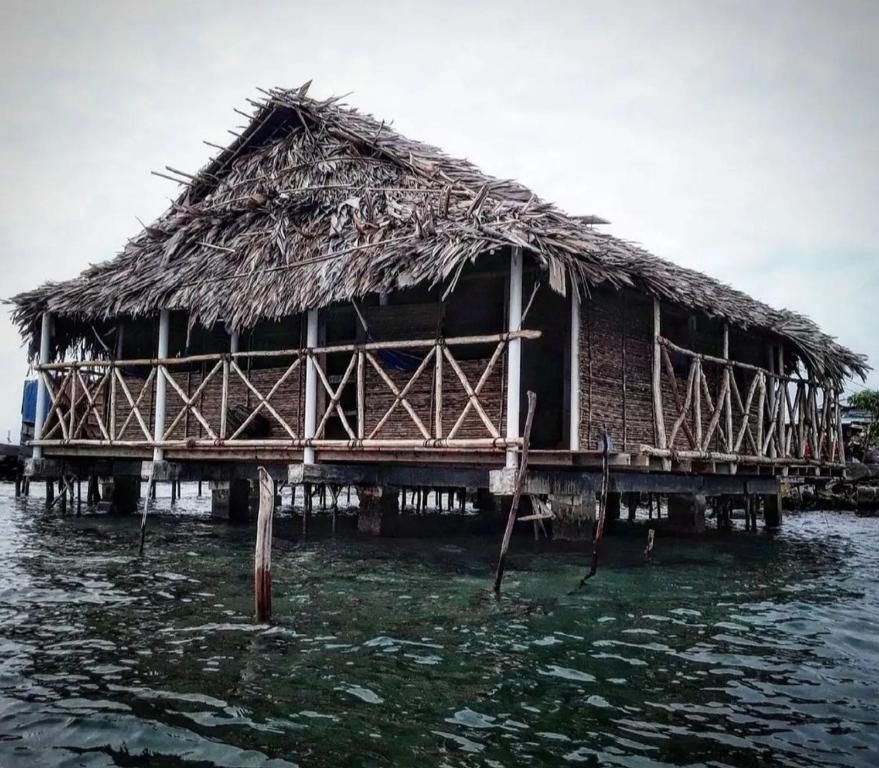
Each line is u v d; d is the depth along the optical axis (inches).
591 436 430.6
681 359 522.0
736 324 492.7
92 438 593.3
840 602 345.4
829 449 656.4
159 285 512.4
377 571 387.9
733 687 224.1
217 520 608.7
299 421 497.4
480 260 458.3
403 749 179.9
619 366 461.1
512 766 171.9
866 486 970.7
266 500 285.6
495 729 191.8
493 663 241.9
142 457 574.2
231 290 470.6
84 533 533.6
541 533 525.0
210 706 203.5
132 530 551.8
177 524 590.9
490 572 388.2
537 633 276.8
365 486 513.7
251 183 587.5
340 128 559.8
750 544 552.1
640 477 502.6
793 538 611.8
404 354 459.5
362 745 181.6
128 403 577.3
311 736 186.2
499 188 492.1
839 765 174.6
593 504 459.2
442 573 383.9
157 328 589.9
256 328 544.1
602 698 213.8
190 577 367.2
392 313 467.8
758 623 300.7
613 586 361.7
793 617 312.0
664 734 190.2
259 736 185.9
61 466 605.9
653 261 445.7
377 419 468.8
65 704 203.8
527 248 364.5
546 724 195.3
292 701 207.8
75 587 342.6
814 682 229.5
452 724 194.4
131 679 222.8
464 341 406.6
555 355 488.1
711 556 476.1
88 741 182.4
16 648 250.5
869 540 609.3
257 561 283.6
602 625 290.4
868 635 285.6
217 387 537.0
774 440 587.8
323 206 517.0
